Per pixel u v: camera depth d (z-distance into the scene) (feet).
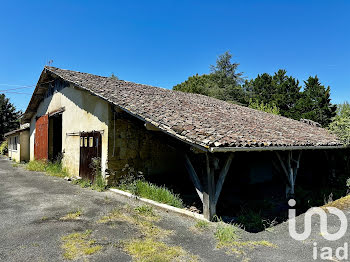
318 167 35.04
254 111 42.98
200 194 17.39
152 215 16.97
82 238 12.80
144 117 19.33
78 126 31.42
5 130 105.81
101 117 26.58
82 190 24.29
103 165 25.66
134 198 21.17
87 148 28.86
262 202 22.90
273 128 27.09
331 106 85.35
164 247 12.13
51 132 40.96
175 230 14.55
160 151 30.04
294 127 33.27
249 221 17.13
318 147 24.11
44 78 39.40
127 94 26.99
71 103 33.60
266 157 36.29
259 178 34.78
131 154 27.07
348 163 32.76
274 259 11.23
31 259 10.58
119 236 13.24
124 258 10.87
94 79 32.89
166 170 30.55
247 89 116.26
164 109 23.13
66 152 34.37
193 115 23.20
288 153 24.61
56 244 12.05
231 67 118.83
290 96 98.12
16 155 57.77
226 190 28.76
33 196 21.63
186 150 18.58
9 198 20.89
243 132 19.83
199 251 11.89
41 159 41.60
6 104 108.99
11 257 10.72
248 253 11.84
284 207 21.74
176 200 20.29
